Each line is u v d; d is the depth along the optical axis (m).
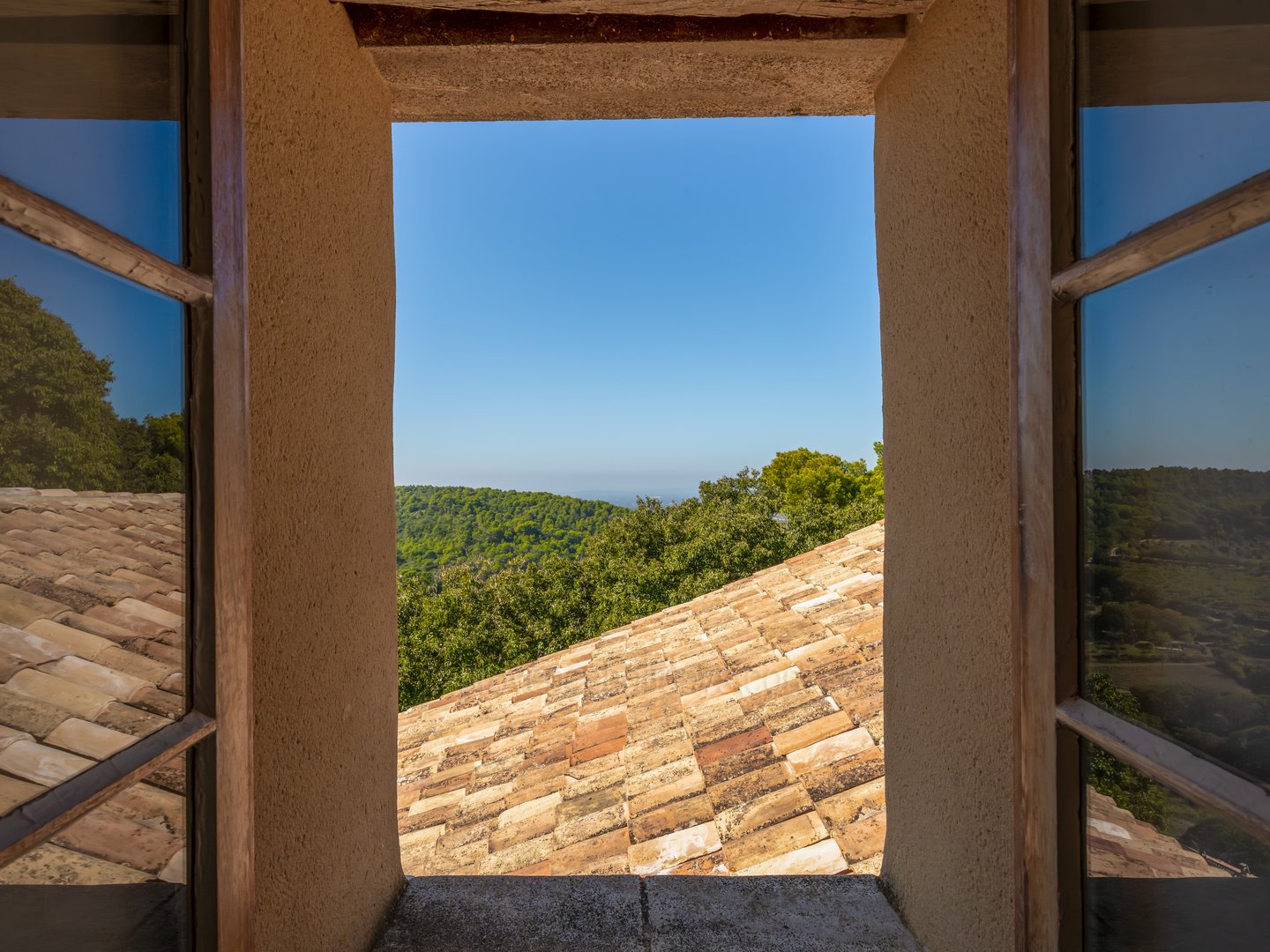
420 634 21.64
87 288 0.61
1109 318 0.71
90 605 0.61
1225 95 0.57
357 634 1.22
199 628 0.75
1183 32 0.61
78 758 0.59
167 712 0.71
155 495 0.70
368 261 1.28
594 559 22.73
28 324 0.55
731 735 2.72
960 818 1.09
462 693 4.59
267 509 0.92
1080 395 0.76
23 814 0.54
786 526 22.64
